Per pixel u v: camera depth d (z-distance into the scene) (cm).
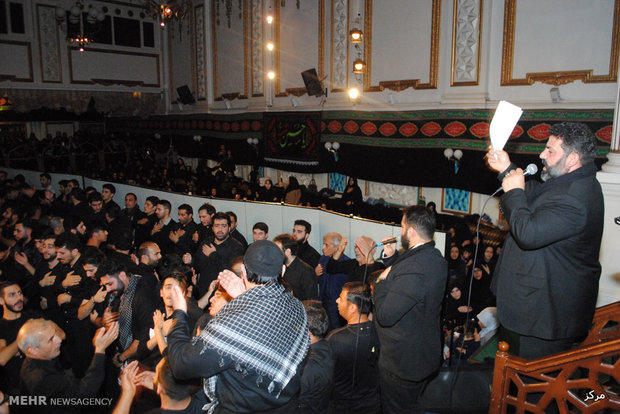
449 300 444
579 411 236
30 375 257
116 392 332
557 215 186
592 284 205
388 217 845
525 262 204
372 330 276
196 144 1340
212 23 1253
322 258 472
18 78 1245
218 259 476
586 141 191
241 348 165
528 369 220
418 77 800
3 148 1359
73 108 1336
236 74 1197
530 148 662
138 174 1286
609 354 196
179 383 220
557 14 623
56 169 1452
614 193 414
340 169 951
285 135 1059
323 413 244
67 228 595
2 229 624
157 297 354
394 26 826
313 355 244
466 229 699
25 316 343
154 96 1477
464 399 270
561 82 627
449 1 739
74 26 1004
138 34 1418
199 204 672
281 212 594
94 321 363
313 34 975
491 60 702
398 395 250
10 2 1216
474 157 726
